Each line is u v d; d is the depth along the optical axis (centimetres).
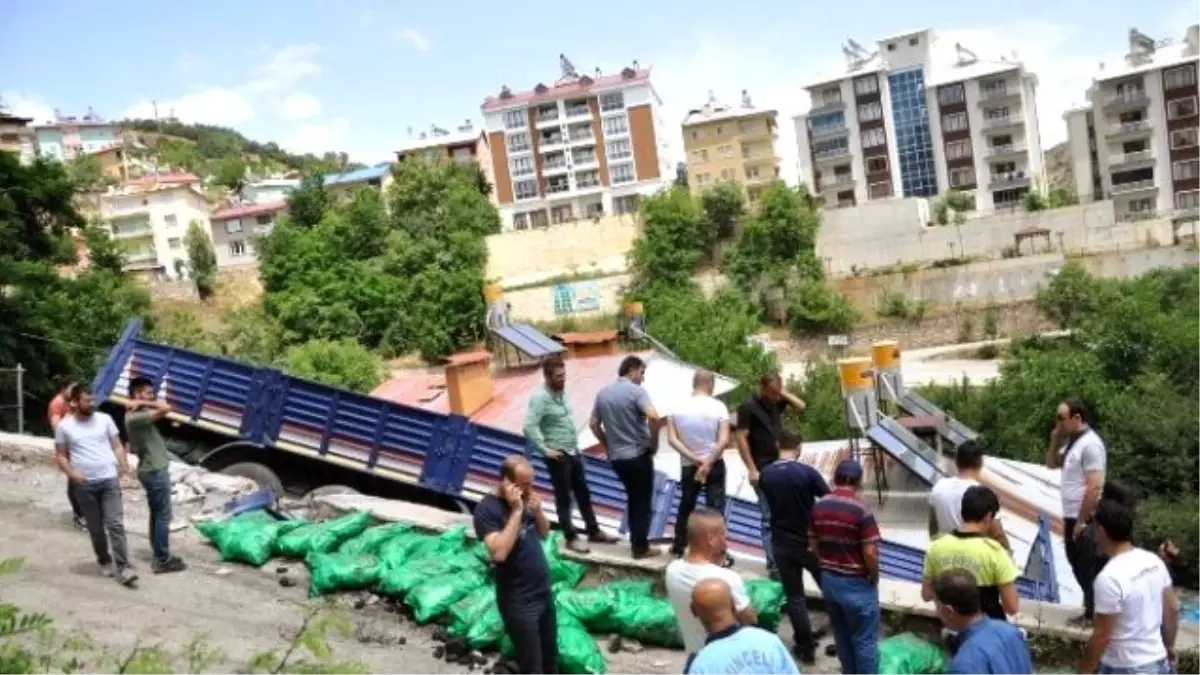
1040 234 6050
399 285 6275
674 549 926
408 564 896
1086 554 760
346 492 1230
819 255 6425
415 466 1266
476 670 764
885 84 7906
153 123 14800
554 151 8719
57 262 3038
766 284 6184
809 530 731
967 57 8131
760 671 441
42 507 1162
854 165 8088
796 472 745
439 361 6056
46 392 2459
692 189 8306
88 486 898
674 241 6450
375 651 783
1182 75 7025
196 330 5197
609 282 6481
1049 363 3709
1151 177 7231
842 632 667
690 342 5084
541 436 950
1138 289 5003
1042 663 787
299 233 6656
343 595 895
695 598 464
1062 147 9119
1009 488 1745
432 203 6962
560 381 962
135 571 910
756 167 8181
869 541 649
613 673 768
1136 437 2508
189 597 880
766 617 824
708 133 8250
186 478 1232
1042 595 1315
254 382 1367
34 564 954
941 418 1859
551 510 1191
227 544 983
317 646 450
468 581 863
